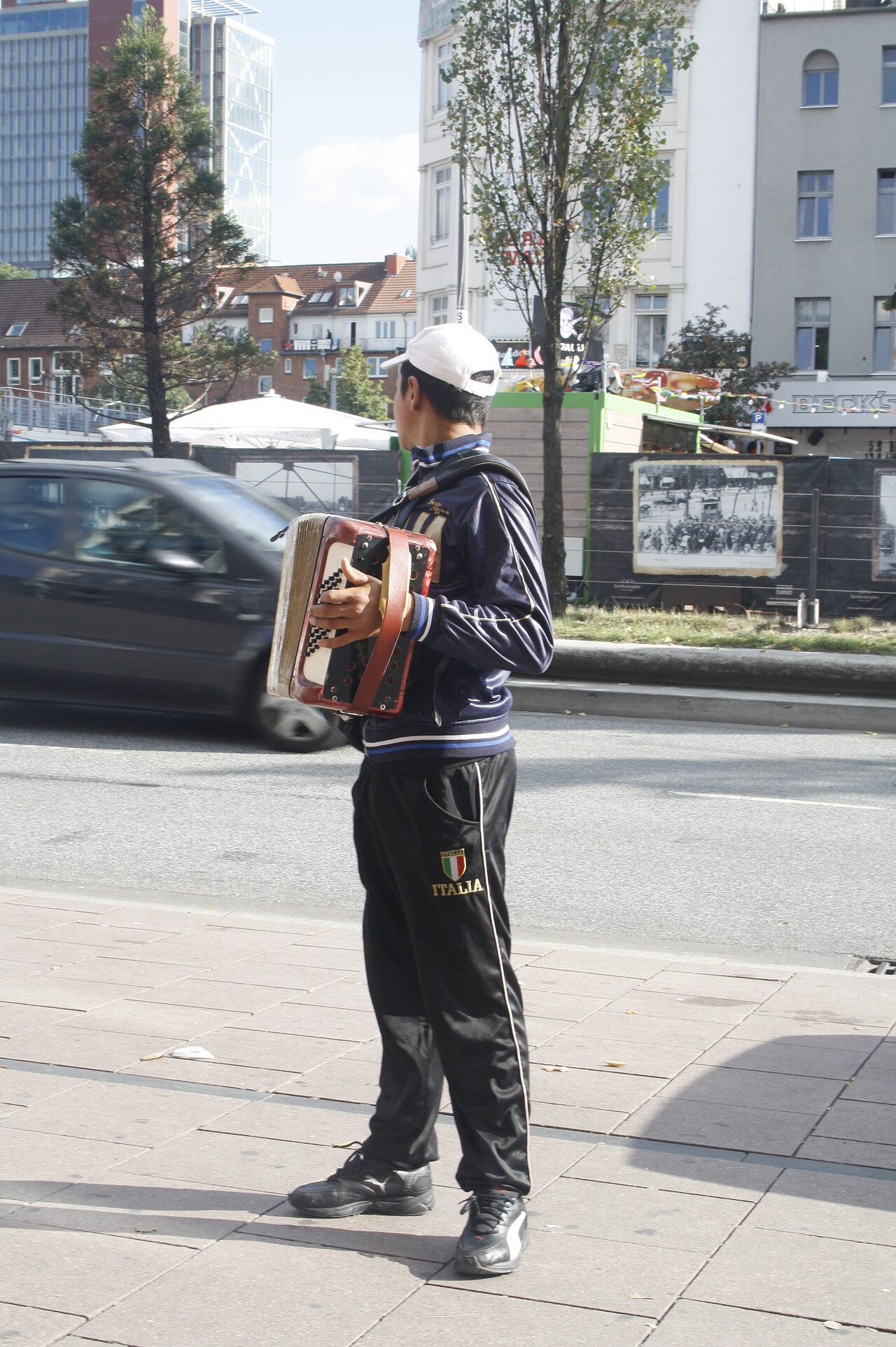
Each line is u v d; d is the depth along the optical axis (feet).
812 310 140.46
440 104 147.43
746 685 42.75
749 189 139.85
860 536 59.31
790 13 138.51
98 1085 12.39
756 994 15.46
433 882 9.16
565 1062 13.15
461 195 60.95
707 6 139.23
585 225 60.54
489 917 9.26
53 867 22.33
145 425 91.04
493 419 68.85
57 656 33.65
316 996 15.01
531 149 57.62
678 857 23.75
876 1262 9.26
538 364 73.41
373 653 8.63
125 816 26.11
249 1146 11.13
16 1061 12.96
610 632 51.39
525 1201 10.19
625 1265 9.21
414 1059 9.92
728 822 26.55
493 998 9.32
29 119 620.08
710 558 61.72
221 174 108.06
